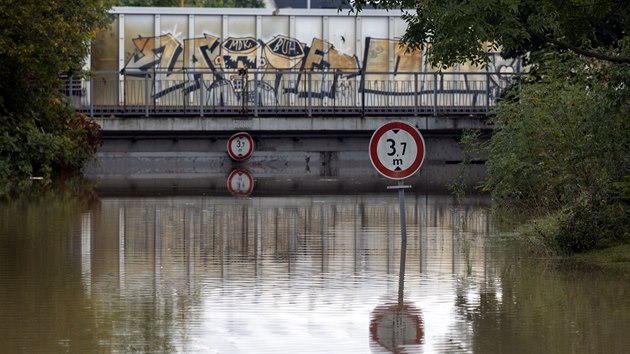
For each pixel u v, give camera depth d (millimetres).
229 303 19500
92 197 46250
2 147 61281
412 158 27766
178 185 55719
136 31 75312
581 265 24375
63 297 20016
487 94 72500
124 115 71188
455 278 22531
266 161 80812
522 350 15570
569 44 29156
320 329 17109
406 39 29047
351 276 22906
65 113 68125
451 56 25891
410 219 36469
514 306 19141
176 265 24562
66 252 26719
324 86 75750
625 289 20969
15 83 62938
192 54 75750
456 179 37406
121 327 17203
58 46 60531
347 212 39281
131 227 33125
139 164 79062
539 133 31172
